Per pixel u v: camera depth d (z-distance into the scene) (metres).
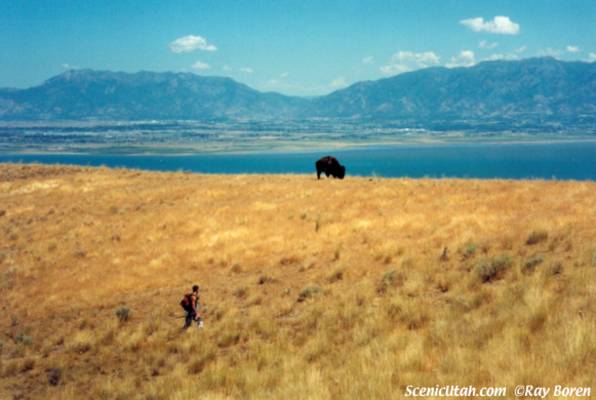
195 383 10.96
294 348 11.82
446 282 13.57
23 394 12.59
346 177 39.97
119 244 25.91
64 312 18.05
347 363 10.05
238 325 14.16
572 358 8.12
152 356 13.40
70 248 26.23
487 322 10.30
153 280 19.56
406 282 14.08
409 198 26.55
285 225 24.25
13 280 22.70
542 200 21.77
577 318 9.37
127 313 16.52
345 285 15.45
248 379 10.31
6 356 15.13
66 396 11.95
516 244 15.36
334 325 12.65
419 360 9.39
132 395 11.33
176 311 16.58
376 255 17.27
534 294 11.05
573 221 16.73
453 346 9.68
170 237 25.70
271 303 15.38
